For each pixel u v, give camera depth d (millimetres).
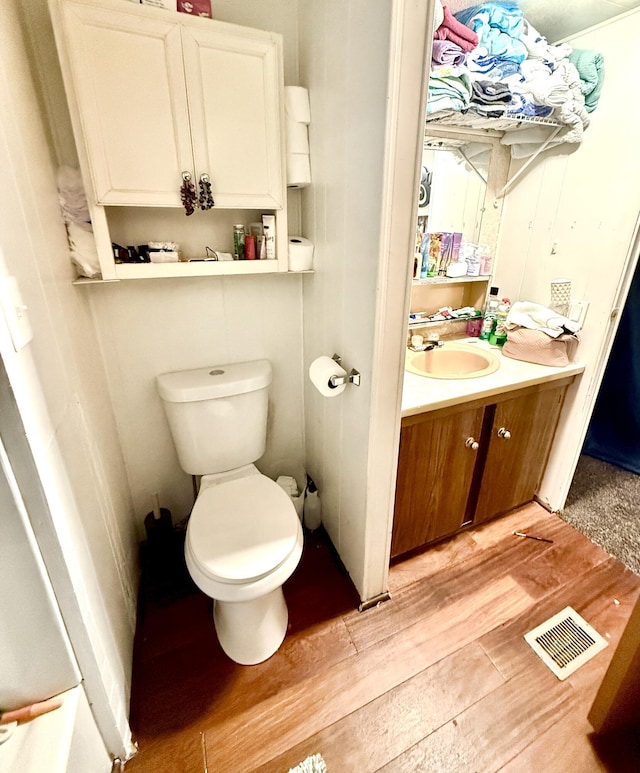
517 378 1461
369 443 1146
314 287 1396
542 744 1036
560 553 1634
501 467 1638
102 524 1060
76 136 954
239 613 1191
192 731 1065
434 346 1822
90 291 1250
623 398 2203
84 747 830
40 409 694
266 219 1257
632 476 2146
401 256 955
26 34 934
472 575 1538
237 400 1406
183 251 1336
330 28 997
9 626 711
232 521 1223
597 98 1411
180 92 1004
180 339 1426
